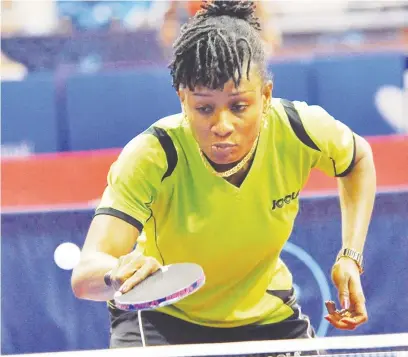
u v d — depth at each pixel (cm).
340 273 545
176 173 497
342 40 746
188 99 475
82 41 712
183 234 512
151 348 517
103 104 665
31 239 659
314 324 659
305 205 652
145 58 710
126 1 711
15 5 716
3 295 654
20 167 661
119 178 493
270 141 500
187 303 535
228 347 521
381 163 666
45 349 657
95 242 481
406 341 551
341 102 671
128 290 413
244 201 504
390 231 662
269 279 544
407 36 738
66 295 659
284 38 731
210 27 464
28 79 661
